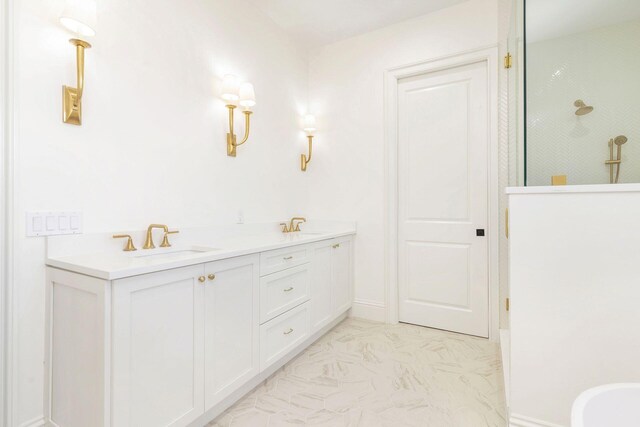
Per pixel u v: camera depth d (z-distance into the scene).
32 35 1.33
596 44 1.51
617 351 1.21
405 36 2.71
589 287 1.24
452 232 2.60
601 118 1.51
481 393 1.76
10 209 1.27
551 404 1.30
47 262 1.37
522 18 1.62
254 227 2.50
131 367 1.17
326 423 1.52
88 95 1.51
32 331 1.34
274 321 1.92
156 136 1.81
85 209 1.50
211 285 1.50
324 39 3.01
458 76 2.57
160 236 1.82
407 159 2.78
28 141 1.32
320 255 2.41
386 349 2.30
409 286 2.78
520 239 1.34
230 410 1.62
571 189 1.25
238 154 2.38
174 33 1.91
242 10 2.41
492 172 2.40
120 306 1.13
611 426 0.76
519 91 1.75
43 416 1.37
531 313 1.33
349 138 2.97
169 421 1.30
